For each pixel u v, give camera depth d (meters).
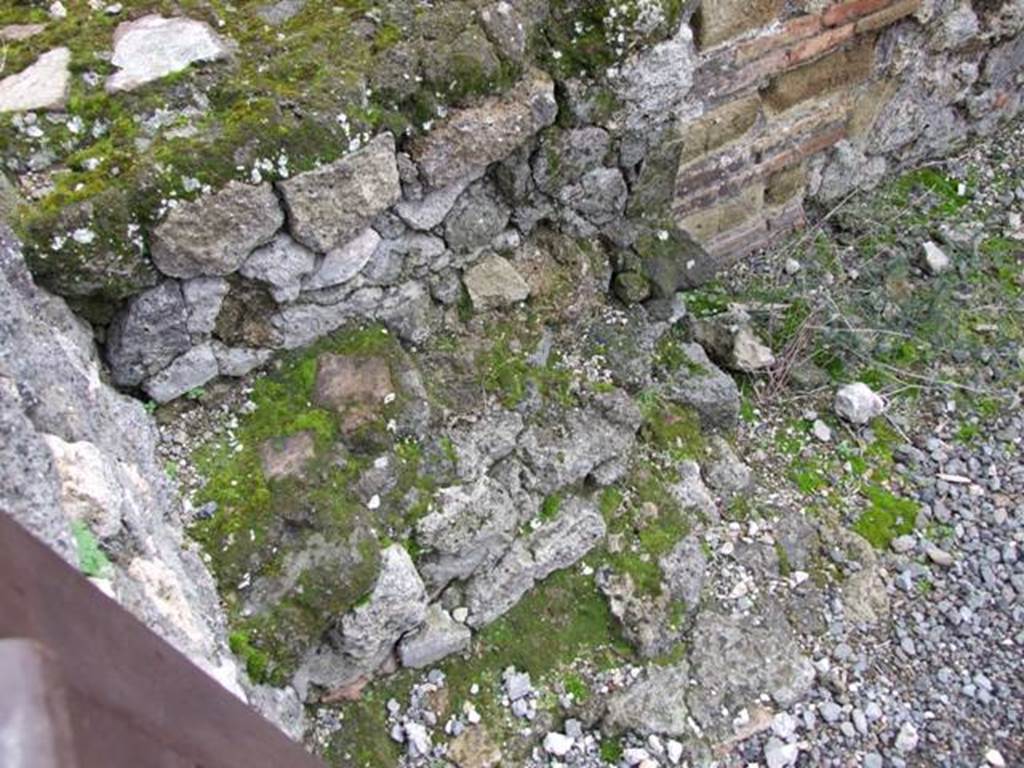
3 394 1.57
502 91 2.60
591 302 3.14
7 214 2.10
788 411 3.65
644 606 2.92
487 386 2.82
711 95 3.45
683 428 3.26
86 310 2.28
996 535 3.46
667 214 3.33
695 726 2.87
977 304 4.13
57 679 0.81
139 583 1.85
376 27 2.54
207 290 2.36
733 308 3.76
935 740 3.00
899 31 3.92
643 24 2.72
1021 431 3.75
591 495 3.00
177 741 1.03
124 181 2.16
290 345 2.60
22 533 0.91
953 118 4.55
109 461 1.94
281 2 2.58
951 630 3.22
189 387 2.49
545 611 2.90
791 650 3.03
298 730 2.47
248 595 2.36
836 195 4.30
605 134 2.90
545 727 2.79
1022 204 4.55
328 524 2.43
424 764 2.69
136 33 2.46
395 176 2.47
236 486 2.42
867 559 3.31
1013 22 4.24
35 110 2.26
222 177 2.22
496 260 2.92
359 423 2.55
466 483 2.65
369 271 2.62
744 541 3.24
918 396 3.81
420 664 2.75
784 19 3.46
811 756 2.91
